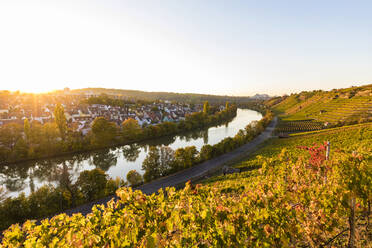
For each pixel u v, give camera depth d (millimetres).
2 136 52406
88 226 5773
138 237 5004
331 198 7328
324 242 7062
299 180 12172
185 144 68688
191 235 5348
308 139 53719
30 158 48312
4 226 20672
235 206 6809
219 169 41062
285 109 197000
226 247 5379
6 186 36750
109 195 29469
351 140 43656
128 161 50750
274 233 5969
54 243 5402
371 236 7262
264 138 72500
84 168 45156
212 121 115188
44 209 23453
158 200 6453
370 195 7004
